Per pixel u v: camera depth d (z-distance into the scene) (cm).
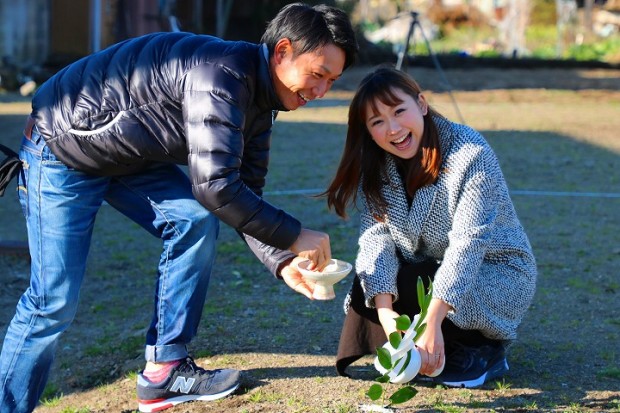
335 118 1558
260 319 511
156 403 383
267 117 354
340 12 320
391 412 356
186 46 329
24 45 2028
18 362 352
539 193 915
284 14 321
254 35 2748
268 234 322
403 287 380
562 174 1031
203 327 498
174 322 375
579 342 462
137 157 337
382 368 342
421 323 329
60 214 346
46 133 338
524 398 374
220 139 314
